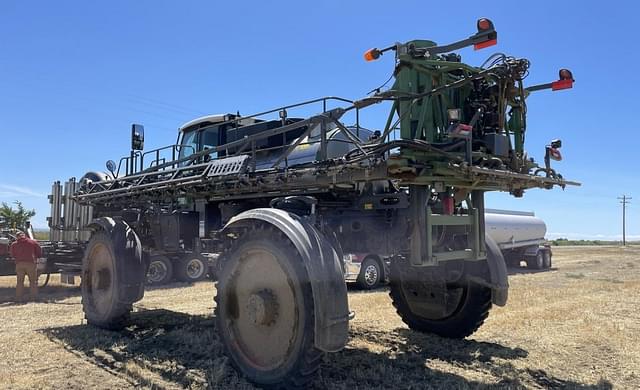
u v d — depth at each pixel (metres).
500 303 5.16
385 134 4.63
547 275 15.58
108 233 6.28
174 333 5.87
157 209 6.99
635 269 18.62
